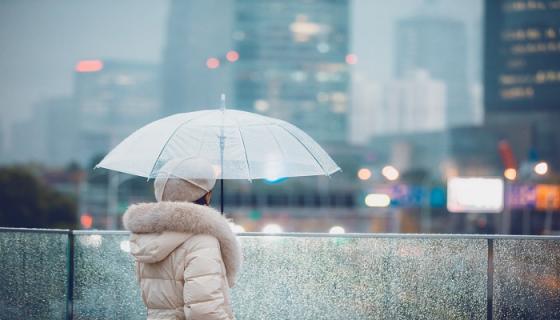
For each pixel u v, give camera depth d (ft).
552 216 385.70
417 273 19.80
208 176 14.94
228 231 14.53
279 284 19.79
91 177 512.22
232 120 17.88
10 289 20.04
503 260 19.97
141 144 17.26
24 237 20.04
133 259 19.95
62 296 19.90
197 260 14.05
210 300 13.92
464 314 19.84
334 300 19.74
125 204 497.87
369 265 19.77
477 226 495.00
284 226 537.65
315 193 558.15
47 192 452.35
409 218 501.56
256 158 17.24
